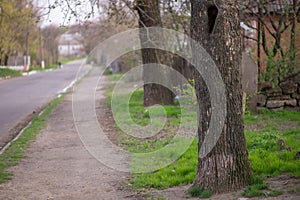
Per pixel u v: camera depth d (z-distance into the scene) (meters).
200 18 5.75
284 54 12.69
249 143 8.34
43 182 7.45
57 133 12.10
